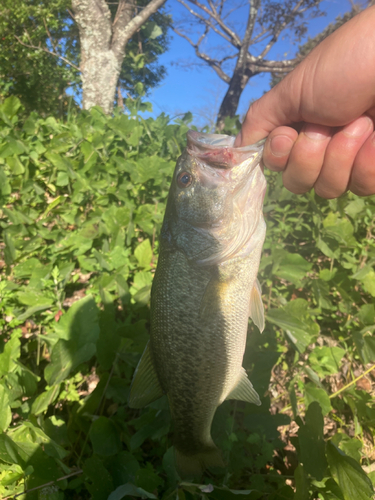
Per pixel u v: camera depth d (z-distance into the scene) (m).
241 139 0.30
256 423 0.36
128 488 0.29
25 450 0.30
